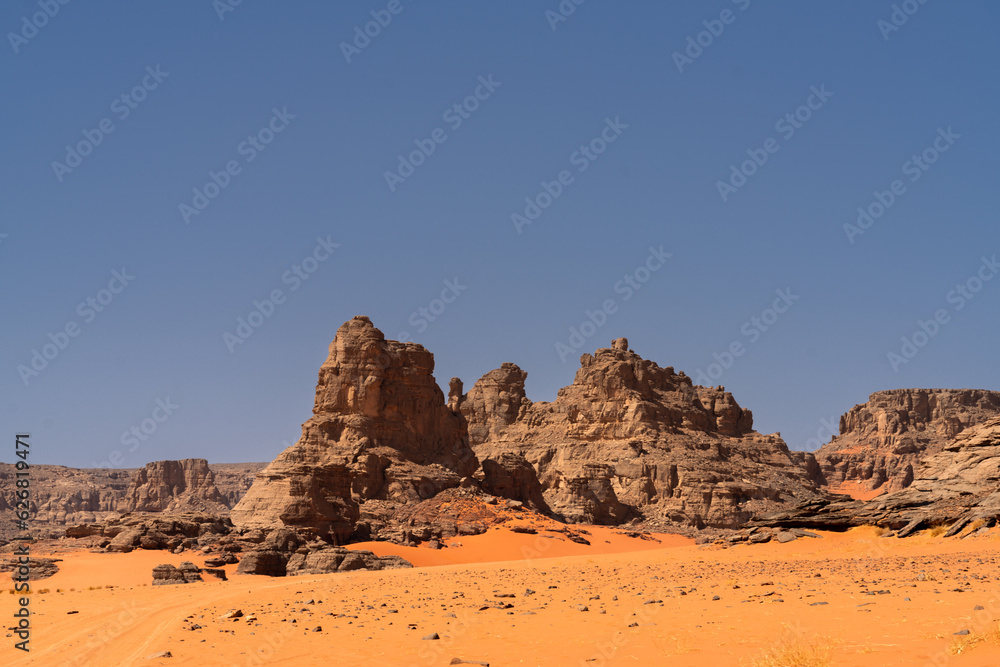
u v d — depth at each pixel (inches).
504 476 6525.6
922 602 1182.3
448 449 6594.5
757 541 3580.2
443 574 3334.2
